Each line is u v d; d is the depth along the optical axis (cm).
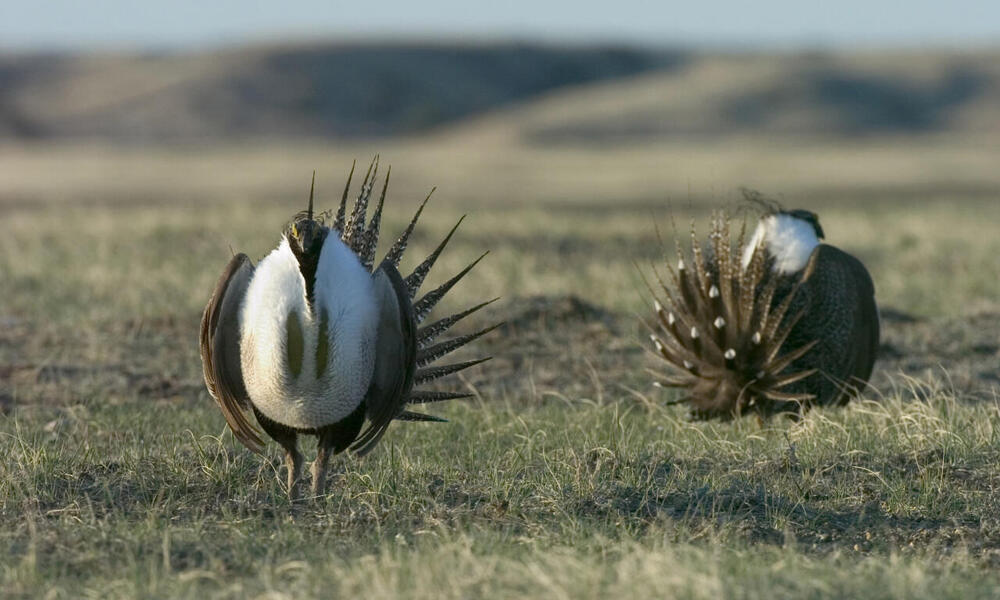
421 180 12212
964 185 11938
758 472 2478
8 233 6141
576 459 2498
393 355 2150
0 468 2417
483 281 5066
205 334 2142
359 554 1980
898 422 2823
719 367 2739
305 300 2039
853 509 2295
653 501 2297
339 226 2273
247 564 1941
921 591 1752
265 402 2114
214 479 2398
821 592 1741
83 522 2128
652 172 12975
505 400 3297
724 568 1831
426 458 2611
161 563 1945
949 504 2312
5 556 1948
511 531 2112
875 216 7806
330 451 2212
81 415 3002
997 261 5581
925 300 4772
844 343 2758
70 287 4775
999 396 3219
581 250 5997
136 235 6028
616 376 3541
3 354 3691
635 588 1712
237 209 7100
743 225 2738
